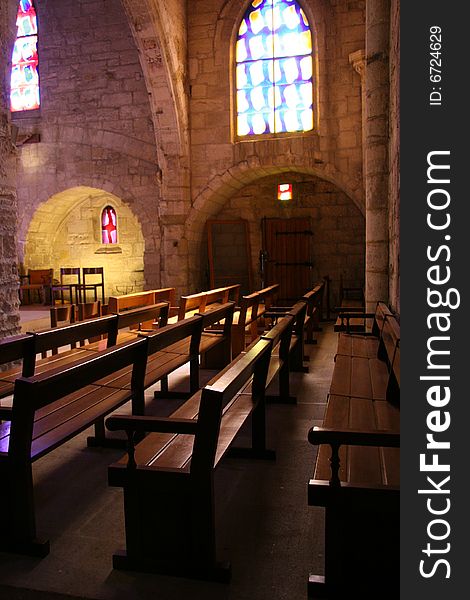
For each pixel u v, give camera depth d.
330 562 2.36
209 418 2.50
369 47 7.53
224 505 3.27
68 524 3.09
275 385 6.15
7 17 6.25
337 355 5.42
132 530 2.61
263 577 2.57
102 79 14.36
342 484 2.31
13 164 6.47
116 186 14.45
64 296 16.59
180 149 13.15
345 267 14.38
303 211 14.55
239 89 13.35
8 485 2.76
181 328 4.62
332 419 3.41
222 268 15.12
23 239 15.41
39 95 14.92
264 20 13.11
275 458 3.97
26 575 2.61
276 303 14.65
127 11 11.39
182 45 13.01
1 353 3.60
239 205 14.91
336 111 12.59
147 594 2.46
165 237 13.59
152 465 2.65
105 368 3.24
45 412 3.42
